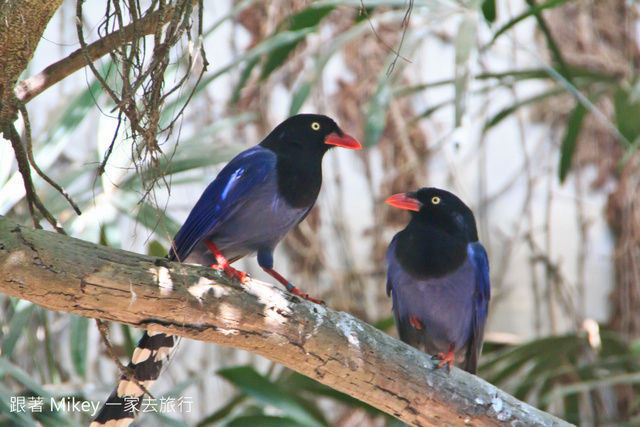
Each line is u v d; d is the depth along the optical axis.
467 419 6.73
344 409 14.09
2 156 7.66
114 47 5.45
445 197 8.70
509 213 16.64
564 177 12.36
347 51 14.12
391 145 14.17
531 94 16.33
